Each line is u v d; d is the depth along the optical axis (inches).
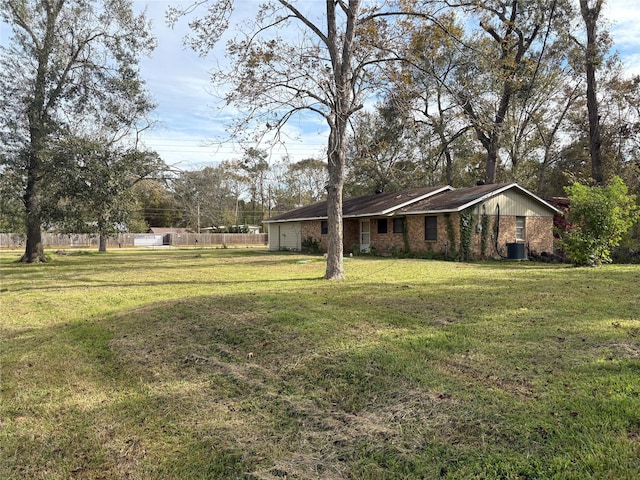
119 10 717.9
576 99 1147.3
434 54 514.6
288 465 110.3
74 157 662.5
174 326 242.4
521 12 854.5
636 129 1067.9
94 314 288.8
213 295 327.0
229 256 926.4
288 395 151.3
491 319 230.5
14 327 260.1
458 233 704.4
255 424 133.2
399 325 222.7
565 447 106.7
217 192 1990.7
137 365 189.0
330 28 439.8
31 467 115.8
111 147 706.2
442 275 450.0
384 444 115.9
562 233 587.8
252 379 165.9
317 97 430.3
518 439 112.0
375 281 405.1
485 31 817.5
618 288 332.2
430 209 735.7
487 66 577.3
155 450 121.5
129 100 750.5
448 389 143.3
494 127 523.5
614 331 199.0
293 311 255.8
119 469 113.6
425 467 104.9
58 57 703.7
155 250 1396.4
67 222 711.1
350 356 177.3
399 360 170.2
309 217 1018.7
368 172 1133.1
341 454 113.7
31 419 141.9
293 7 443.2
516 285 357.7
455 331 208.1
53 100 712.4
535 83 964.0
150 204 2333.9
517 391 138.3
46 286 434.3
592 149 889.5
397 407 135.3
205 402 149.9
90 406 150.6
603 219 540.1
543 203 770.8
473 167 1259.8
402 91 476.4
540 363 161.2
